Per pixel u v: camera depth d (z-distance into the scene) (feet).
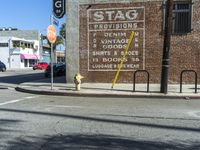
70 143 22.56
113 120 30.19
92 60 65.21
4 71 173.37
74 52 65.87
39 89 56.54
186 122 29.30
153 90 53.36
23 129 26.53
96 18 64.44
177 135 24.72
